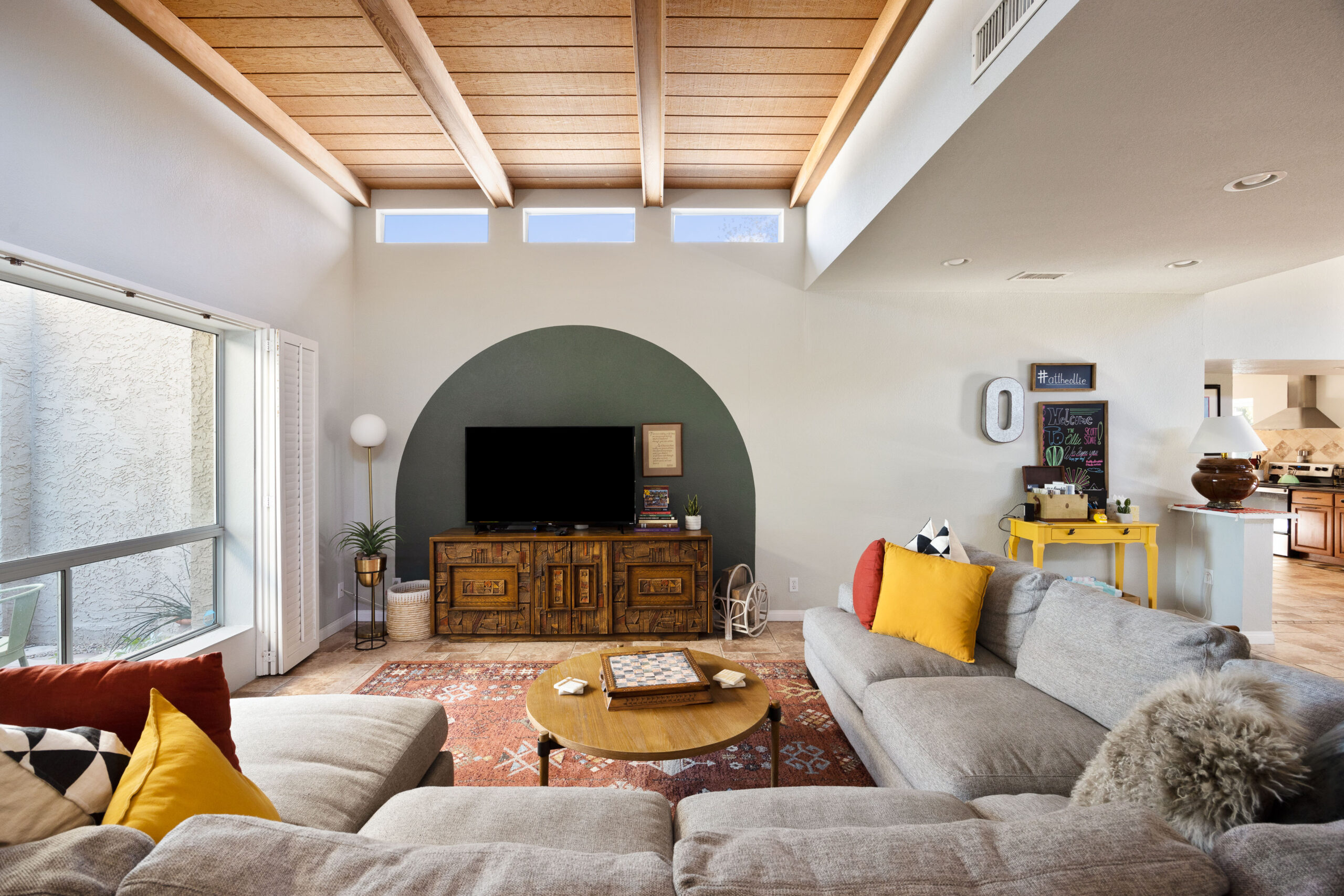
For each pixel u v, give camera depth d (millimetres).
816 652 2986
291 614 3480
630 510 4223
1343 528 6414
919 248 3465
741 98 3270
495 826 1316
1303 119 2025
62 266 2189
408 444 4488
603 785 2295
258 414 3332
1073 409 4535
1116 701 1785
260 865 676
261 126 3346
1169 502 4543
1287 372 5957
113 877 724
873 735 2178
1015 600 2465
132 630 2748
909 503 4547
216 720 1385
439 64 2926
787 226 4531
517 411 4496
